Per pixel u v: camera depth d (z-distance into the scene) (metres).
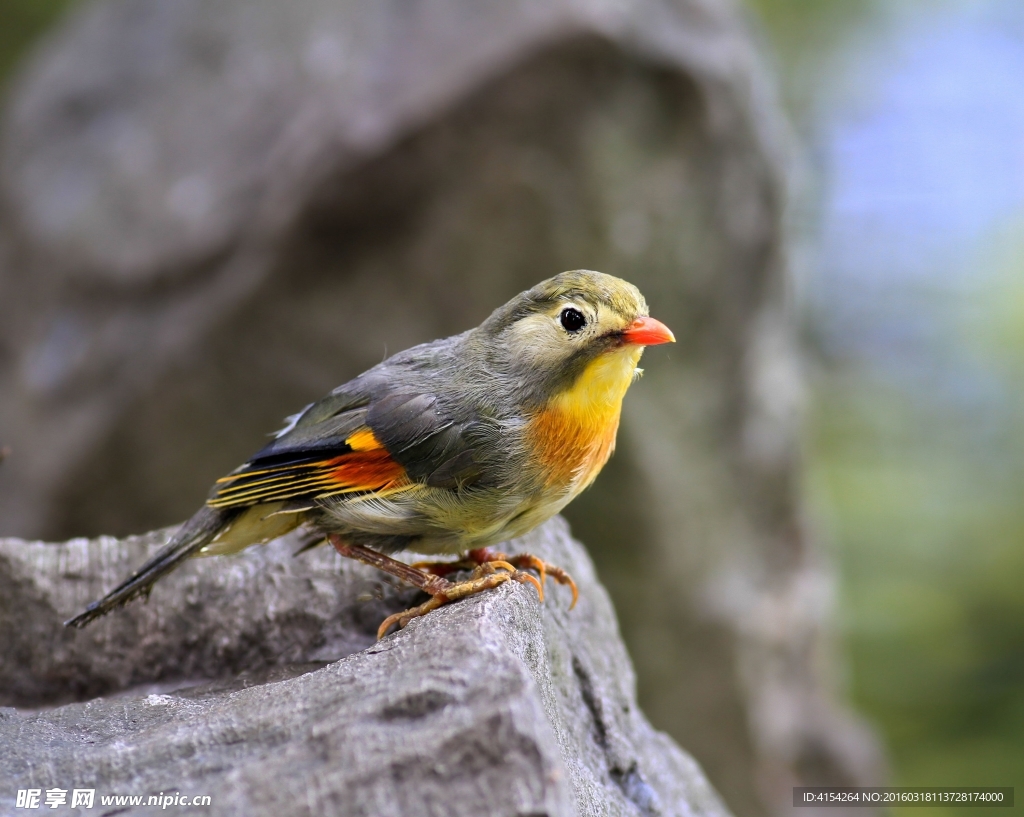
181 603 6.70
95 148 14.80
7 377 14.19
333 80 13.02
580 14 11.55
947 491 17.91
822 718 14.11
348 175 11.81
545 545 7.12
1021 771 15.37
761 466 13.51
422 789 3.85
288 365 12.47
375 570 6.79
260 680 6.28
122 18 16.06
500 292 12.26
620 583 12.70
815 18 20.02
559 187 11.90
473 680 4.18
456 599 5.86
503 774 3.83
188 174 13.72
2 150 15.93
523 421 5.92
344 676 4.62
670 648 12.94
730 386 13.12
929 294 19.17
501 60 11.66
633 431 12.23
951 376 18.95
